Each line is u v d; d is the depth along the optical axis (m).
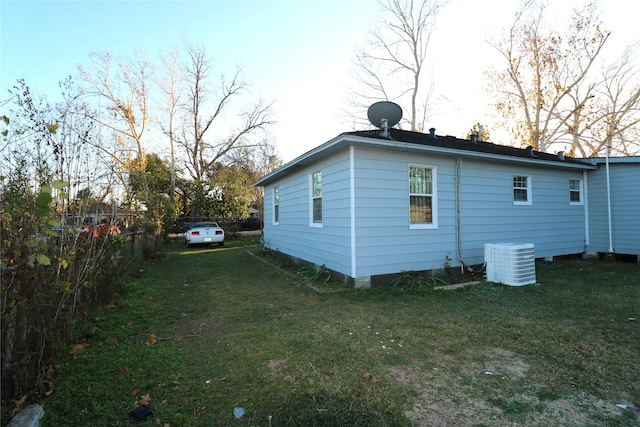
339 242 7.11
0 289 2.37
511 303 5.48
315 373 3.05
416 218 7.34
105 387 2.81
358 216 6.60
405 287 6.57
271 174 11.14
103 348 3.68
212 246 16.88
